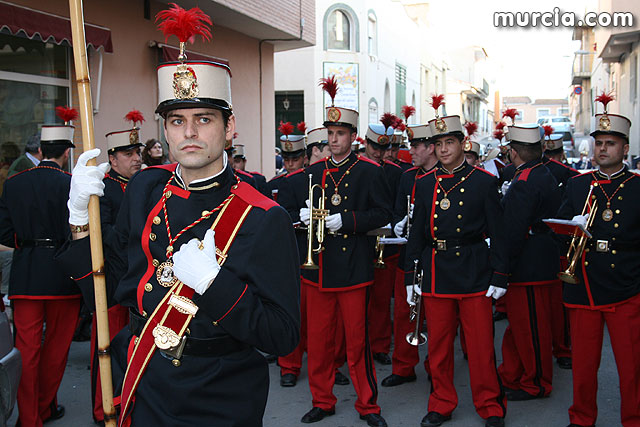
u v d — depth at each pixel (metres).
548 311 5.09
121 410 2.21
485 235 4.61
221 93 2.22
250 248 2.17
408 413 4.87
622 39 15.79
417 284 4.70
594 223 4.23
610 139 4.21
